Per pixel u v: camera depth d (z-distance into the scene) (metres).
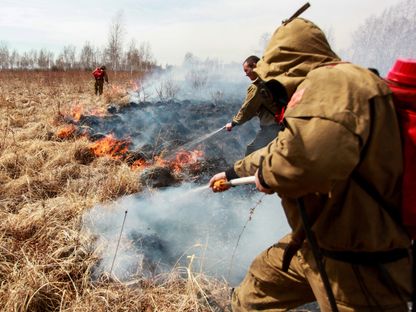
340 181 1.30
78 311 2.31
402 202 1.32
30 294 2.36
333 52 1.54
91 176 4.64
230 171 1.95
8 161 4.86
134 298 2.49
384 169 1.30
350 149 1.19
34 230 3.15
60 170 4.68
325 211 1.40
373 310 1.42
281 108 1.69
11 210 3.70
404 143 1.30
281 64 1.51
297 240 1.58
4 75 24.38
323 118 1.22
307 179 1.23
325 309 1.58
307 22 1.52
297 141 1.23
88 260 2.77
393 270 1.40
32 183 4.23
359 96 1.25
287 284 1.93
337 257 1.44
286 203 1.59
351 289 1.43
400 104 1.33
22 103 11.34
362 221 1.34
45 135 6.40
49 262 2.69
